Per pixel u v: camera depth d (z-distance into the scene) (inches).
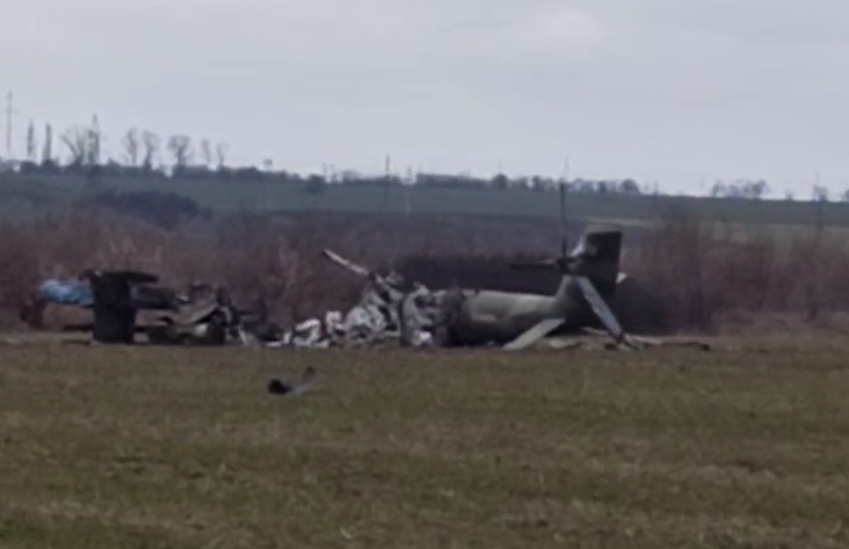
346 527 1489.9
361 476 1743.4
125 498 1603.1
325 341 3420.3
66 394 2394.2
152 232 5585.6
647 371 2819.9
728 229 5211.6
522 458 1872.5
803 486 1734.7
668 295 4456.2
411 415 2219.5
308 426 2098.9
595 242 3476.9
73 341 3371.1
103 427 2054.6
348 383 2576.3
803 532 1512.1
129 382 2551.7
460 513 1563.7
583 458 1882.4
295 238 5044.3
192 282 4244.6
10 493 1611.7
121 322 3376.0
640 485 1720.0
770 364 2989.7
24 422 2085.4
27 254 4407.0
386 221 7130.9
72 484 1668.3
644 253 4603.8
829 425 2183.8
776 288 4724.4
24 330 3754.9
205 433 2017.7
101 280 3380.9
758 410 2320.4
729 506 1625.2
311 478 1723.7
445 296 3435.0
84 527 1461.6
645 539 1469.0
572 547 1432.1
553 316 3432.6
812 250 4975.4
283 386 2448.3
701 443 2018.9
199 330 3371.1
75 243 4751.5
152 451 1875.0
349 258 4832.7
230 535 1444.4
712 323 4451.3
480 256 4500.5
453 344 3415.4
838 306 4790.8
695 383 2645.2
